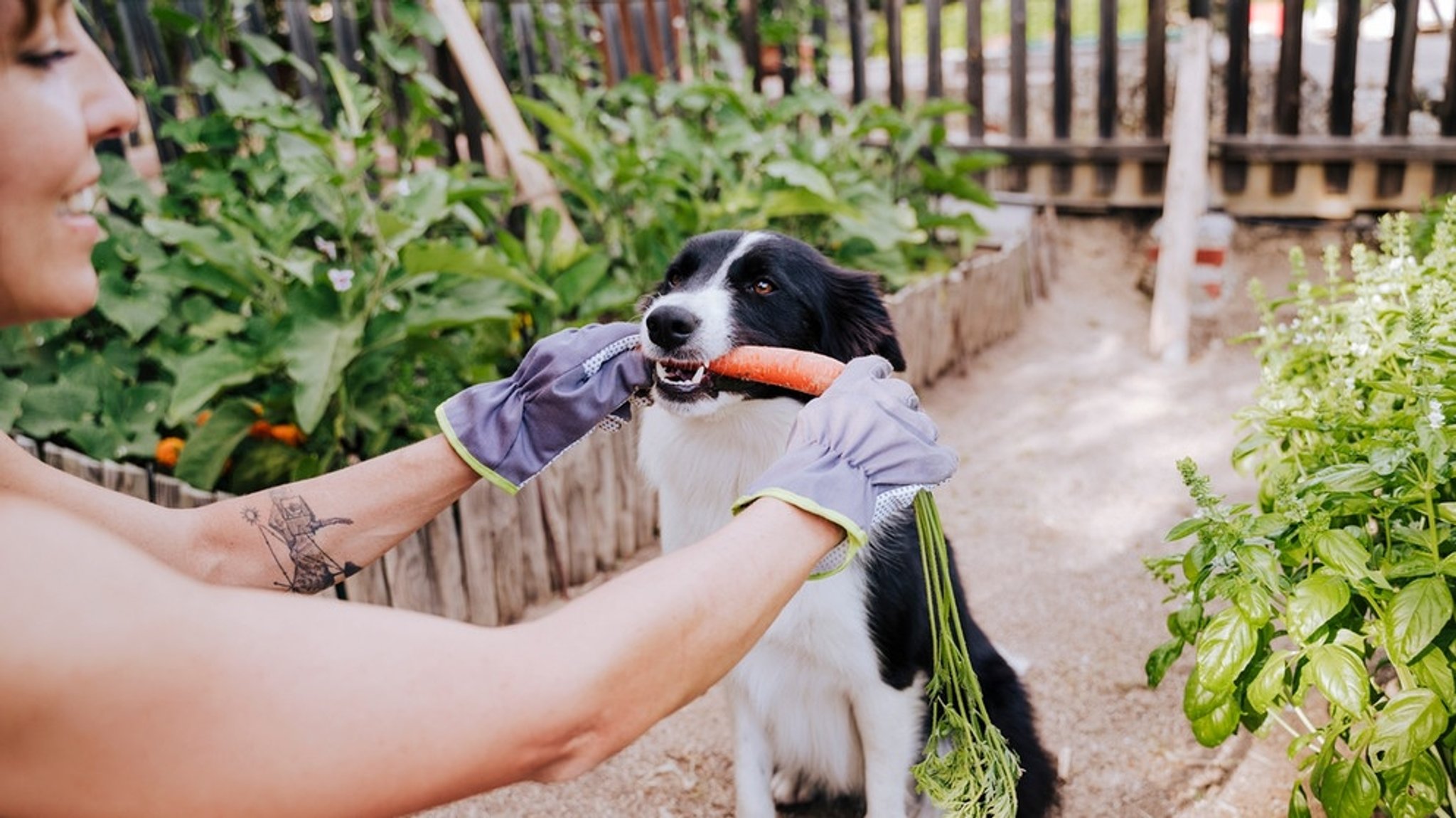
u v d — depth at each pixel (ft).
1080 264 20.42
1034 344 18.25
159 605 2.73
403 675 2.90
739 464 7.87
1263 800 8.23
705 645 3.34
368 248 12.94
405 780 2.89
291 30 15.62
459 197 12.77
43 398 11.12
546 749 3.06
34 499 2.95
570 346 5.19
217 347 10.88
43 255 2.95
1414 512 6.90
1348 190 19.07
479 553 10.98
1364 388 7.78
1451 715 5.95
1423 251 15.19
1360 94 20.20
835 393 4.29
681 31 20.99
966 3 20.04
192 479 10.70
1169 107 21.01
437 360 12.58
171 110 14.74
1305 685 6.36
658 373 7.43
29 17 2.78
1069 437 14.99
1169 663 7.30
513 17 17.51
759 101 18.52
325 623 2.91
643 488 12.58
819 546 3.72
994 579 11.84
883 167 19.45
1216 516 6.52
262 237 11.78
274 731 2.76
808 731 8.37
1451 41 18.24
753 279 8.08
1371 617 6.72
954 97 22.98
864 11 20.21
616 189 15.57
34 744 2.61
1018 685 8.34
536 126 17.57
